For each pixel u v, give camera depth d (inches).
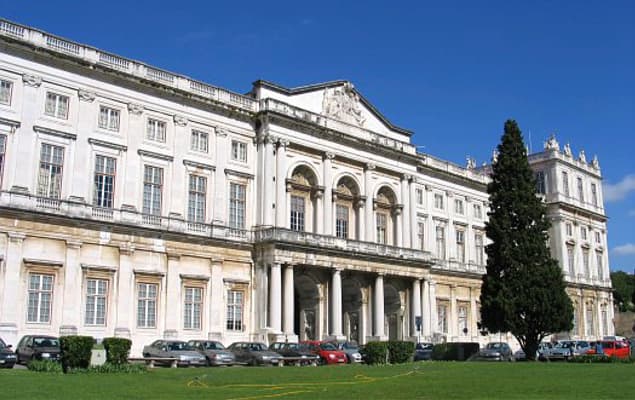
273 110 2402.8
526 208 2331.4
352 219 2723.9
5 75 1839.3
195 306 2160.4
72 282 1877.5
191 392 983.6
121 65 2095.2
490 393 1008.9
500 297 2252.7
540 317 2220.7
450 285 3250.5
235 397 922.1
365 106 2842.0
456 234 3388.3
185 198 2193.7
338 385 1125.7
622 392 1021.8
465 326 3302.2
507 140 2413.9
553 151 4001.0
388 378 1283.2
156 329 2048.5
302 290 2544.3
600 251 4308.6
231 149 2351.1
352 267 2522.1
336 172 2647.6
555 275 2277.3
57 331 1829.5
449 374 1396.4
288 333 2250.2
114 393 944.9
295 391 1019.3
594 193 4350.4
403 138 3016.7
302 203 2534.5
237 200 2342.5
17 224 1793.8
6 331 1724.9
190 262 2165.4
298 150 2516.0
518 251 2281.0
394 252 2721.5
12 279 1763.0
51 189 1893.5
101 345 1336.1
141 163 2101.4
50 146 1904.5
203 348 1817.2
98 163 2004.2
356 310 2687.0
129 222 2021.4
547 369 1552.7
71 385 1026.7
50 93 1925.4
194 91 2272.4
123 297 1982.0
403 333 2829.7
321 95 2652.6
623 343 2541.8
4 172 1802.4
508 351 2357.3
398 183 2923.2
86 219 1919.3
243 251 2309.3
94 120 2007.9
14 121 1833.2
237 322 2257.6
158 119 2169.0
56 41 1950.1
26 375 1148.5
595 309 4131.4
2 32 1830.7
